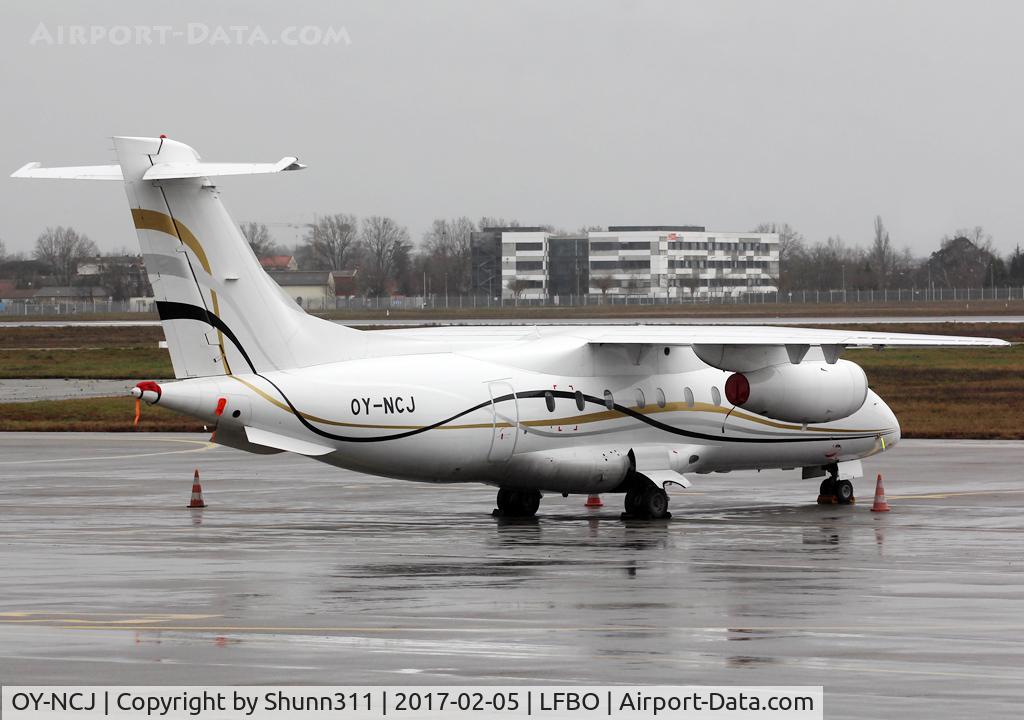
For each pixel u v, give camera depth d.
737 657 37.75
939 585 51.09
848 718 31.25
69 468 103.25
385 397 69.69
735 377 78.06
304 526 71.25
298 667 36.56
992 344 74.56
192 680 35.12
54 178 65.19
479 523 72.94
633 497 75.75
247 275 68.56
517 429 73.19
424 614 44.88
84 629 42.22
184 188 66.94
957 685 34.31
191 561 58.03
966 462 105.06
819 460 84.31
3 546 63.00
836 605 46.53
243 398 67.31
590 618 44.03
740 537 66.50
